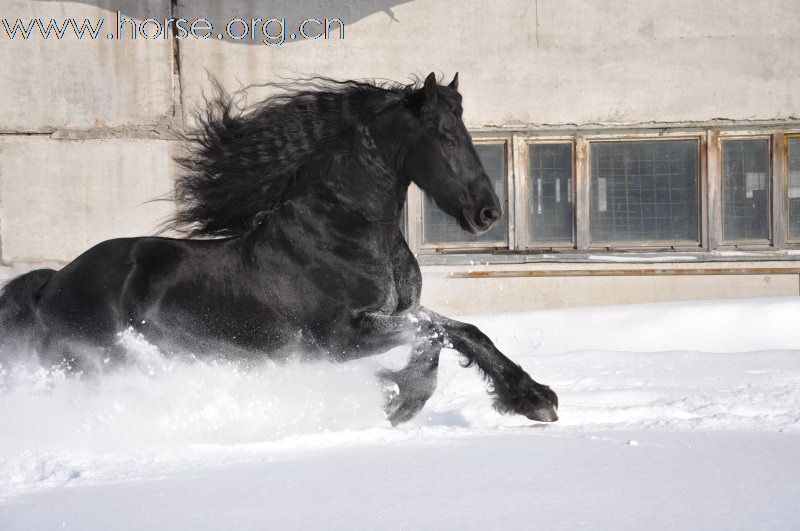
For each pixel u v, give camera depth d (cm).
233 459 697
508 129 1736
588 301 1725
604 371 1195
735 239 1750
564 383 1130
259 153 888
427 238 1755
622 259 1709
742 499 525
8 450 754
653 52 1720
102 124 1730
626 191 1750
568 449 696
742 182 1744
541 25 1727
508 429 809
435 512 508
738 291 1716
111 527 500
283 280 865
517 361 1294
